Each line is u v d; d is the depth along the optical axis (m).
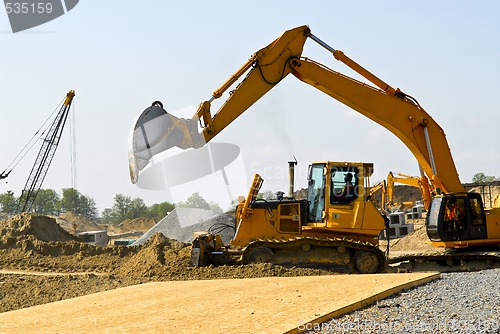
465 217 20.94
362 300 12.02
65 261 23.80
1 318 11.12
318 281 15.13
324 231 19.61
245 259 19.47
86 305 12.41
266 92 20.17
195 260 19.64
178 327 10.04
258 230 20.08
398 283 14.13
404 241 38.31
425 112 21.27
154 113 17.92
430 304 12.09
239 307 11.73
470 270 21.20
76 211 122.31
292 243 19.17
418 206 51.16
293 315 10.79
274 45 20.33
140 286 15.19
